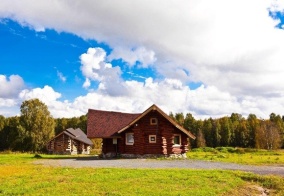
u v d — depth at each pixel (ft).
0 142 332.19
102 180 61.00
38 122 297.74
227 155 141.79
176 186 56.03
